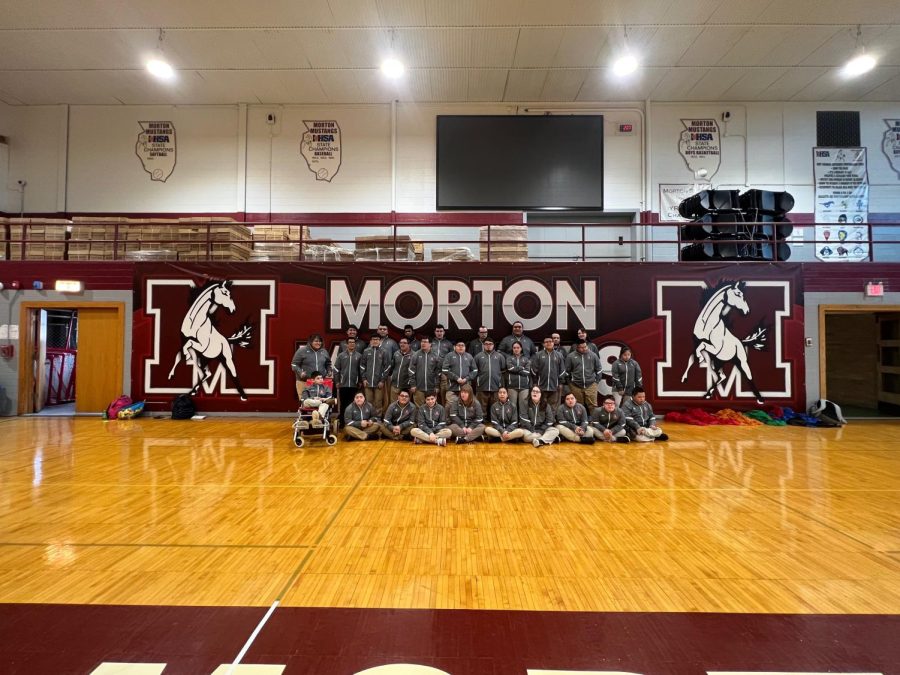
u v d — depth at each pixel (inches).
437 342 390.0
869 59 459.5
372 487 214.4
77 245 453.1
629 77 529.7
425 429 323.9
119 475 232.5
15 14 430.3
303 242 431.8
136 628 104.0
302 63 503.8
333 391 366.9
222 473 237.6
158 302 426.9
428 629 104.2
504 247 447.8
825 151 575.2
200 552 143.5
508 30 454.6
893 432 365.4
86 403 434.0
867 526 166.9
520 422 334.6
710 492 207.9
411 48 480.7
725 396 419.5
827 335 574.2
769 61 501.4
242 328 424.2
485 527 165.2
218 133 579.5
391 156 574.9
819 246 565.6
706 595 119.6
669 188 574.9
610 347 421.7
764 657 95.3
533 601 116.3
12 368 432.5
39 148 576.4
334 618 108.3
